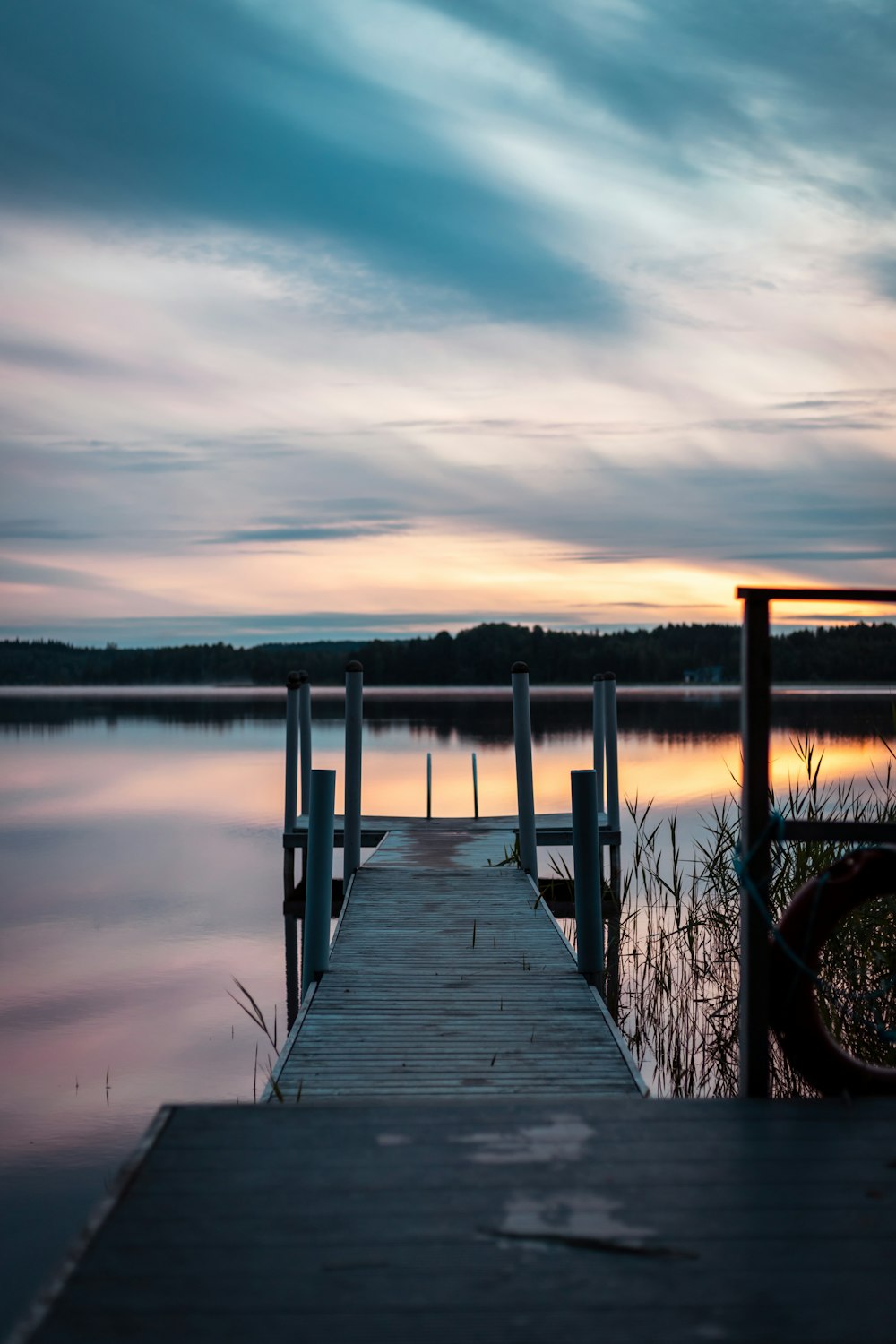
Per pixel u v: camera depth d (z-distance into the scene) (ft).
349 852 26.04
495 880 25.55
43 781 77.56
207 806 62.90
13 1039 21.99
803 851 21.36
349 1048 14.29
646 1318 5.97
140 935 31.45
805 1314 6.00
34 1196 14.76
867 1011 16.02
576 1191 7.37
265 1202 7.19
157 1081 19.44
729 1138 8.25
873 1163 7.81
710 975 23.02
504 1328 5.87
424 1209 7.12
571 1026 15.23
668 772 73.00
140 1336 5.79
